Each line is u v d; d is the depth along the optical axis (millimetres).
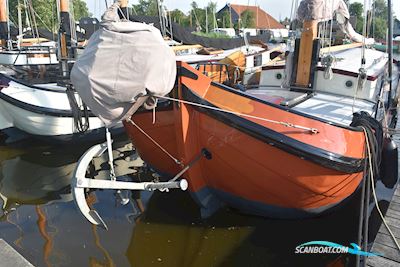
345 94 6457
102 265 4707
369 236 5078
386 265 4035
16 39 14883
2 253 3307
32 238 5254
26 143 8984
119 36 3914
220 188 5414
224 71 9516
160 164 5988
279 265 4738
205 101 4676
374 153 5121
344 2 7059
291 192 4953
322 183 4824
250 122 4555
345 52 8672
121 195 5746
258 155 4699
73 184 4418
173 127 5105
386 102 7754
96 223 4660
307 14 6113
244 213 5680
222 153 4902
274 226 5527
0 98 8000
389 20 6684
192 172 5152
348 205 5945
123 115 4191
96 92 3936
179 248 5078
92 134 8625
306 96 6258
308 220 5559
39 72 10328
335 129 4668
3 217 5863
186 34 13242
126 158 8344
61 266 4656
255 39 16969
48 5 25625
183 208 6062
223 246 5129
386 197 6223
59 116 8141
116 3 4184
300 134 4527
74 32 8938
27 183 7086
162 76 3986
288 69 6637
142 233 5414
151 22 12203
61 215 5930
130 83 3887
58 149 8695
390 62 6887
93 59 3906
